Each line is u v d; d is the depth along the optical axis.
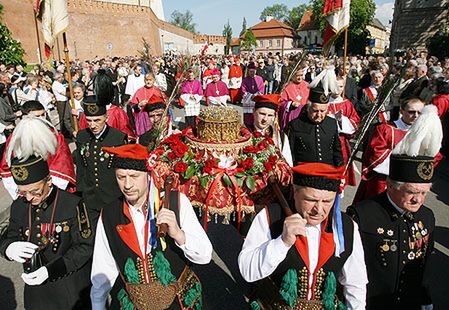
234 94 16.48
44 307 2.52
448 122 8.41
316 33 69.94
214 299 3.86
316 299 2.17
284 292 2.15
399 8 32.25
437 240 5.10
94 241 2.53
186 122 9.97
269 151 3.32
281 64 18.39
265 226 2.22
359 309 2.20
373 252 2.44
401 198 2.31
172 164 3.17
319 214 2.01
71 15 37.88
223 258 4.66
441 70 10.66
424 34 30.16
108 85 4.00
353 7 45.09
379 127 3.87
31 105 4.36
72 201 2.56
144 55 7.70
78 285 2.59
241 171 3.14
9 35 17.50
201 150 3.21
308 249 2.16
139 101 7.00
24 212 2.54
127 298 2.40
